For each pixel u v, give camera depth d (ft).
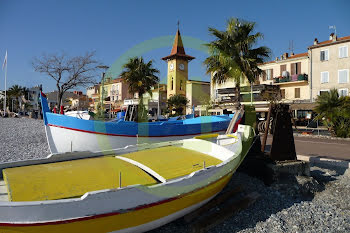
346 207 19.69
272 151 24.88
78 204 10.55
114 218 11.61
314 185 23.29
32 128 71.97
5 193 12.71
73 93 242.17
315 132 74.79
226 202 19.33
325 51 93.61
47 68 80.79
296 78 99.25
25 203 9.84
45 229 10.28
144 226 13.24
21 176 13.55
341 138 59.11
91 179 13.52
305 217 17.79
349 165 28.17
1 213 9.79
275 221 17.02
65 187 12.29
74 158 17.76
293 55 110.52
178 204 14.16
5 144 45.93
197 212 16.61
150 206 12.57
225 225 16.37
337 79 90.63
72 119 31.86
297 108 86.94
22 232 10.11
